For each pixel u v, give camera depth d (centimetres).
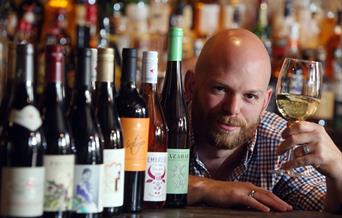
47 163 160
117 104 184
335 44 421
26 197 154
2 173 155
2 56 275
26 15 380
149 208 193
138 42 402
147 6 411
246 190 212
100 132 173
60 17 388
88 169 169
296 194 245
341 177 214
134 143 184
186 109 202
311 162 212
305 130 212
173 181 199
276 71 404
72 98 172
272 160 246
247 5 428
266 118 253
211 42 231
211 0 425
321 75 221
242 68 223
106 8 390
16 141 155
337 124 412
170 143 199
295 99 219
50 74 162
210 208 208
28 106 156
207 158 242
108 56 178
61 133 162
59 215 161
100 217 172
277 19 421
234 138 227
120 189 179
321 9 432
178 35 203
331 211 218
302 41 424
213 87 226
